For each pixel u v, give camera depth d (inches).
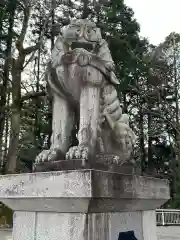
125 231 121.6
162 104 821.2
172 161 892.6
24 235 120.3
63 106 135.9
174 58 859.4
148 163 987.3
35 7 637.9
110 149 137.6
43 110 705.0
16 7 619.2
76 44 142.1
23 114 636.7
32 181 115.2
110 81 141.4
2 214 461.7
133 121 889.5
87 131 126.0
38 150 698.2
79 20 146.9
